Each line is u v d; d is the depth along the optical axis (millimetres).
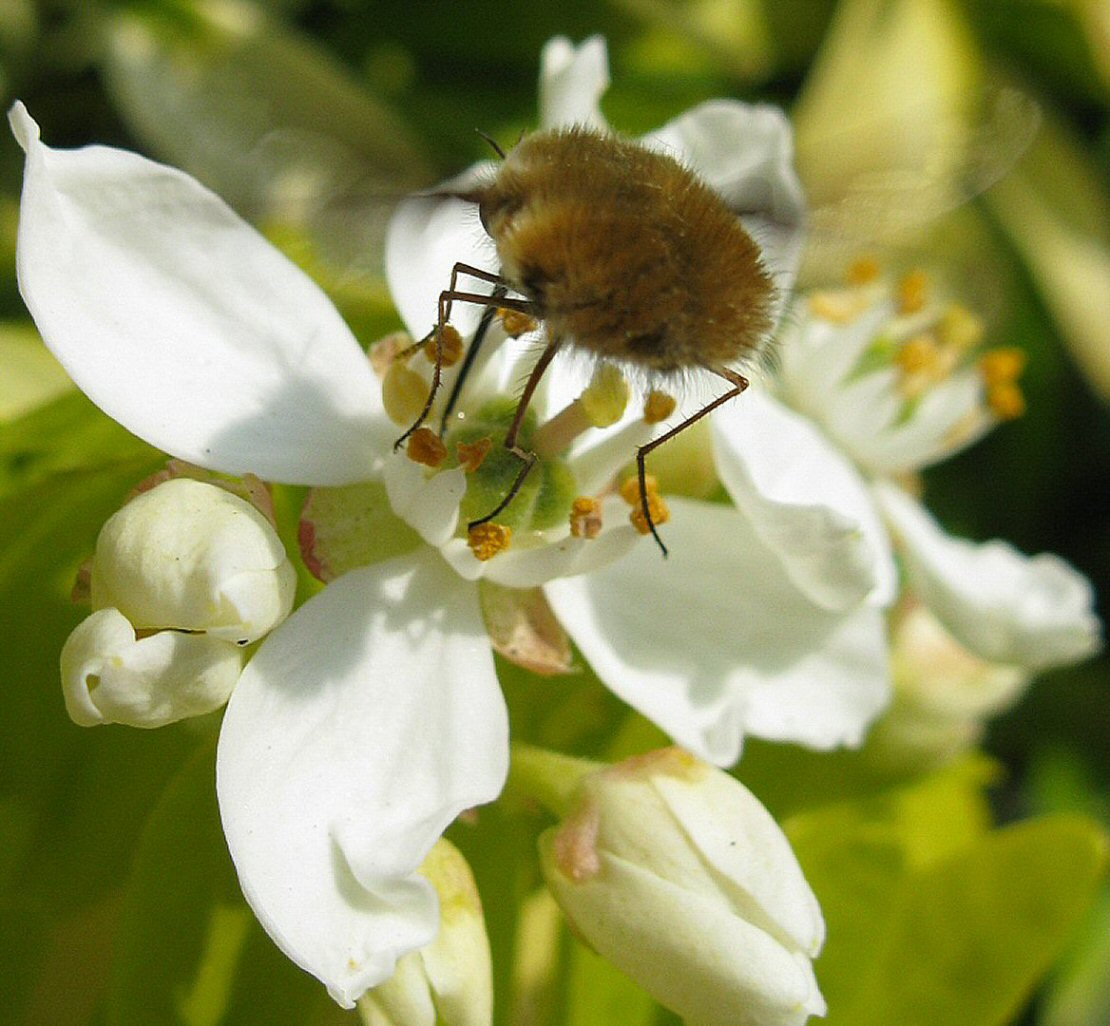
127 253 64
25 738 70
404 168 69
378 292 77
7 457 71
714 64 122
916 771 82
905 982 80
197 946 67
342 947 58
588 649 68
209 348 65
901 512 89
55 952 70
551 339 60
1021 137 79
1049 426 124
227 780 60
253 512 60
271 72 100
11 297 92
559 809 64
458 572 67
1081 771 116
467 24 120
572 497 68
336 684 63
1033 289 124
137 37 103
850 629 70
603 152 60
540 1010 73
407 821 61
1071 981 105
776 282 62
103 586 58
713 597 70
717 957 60
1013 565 88
